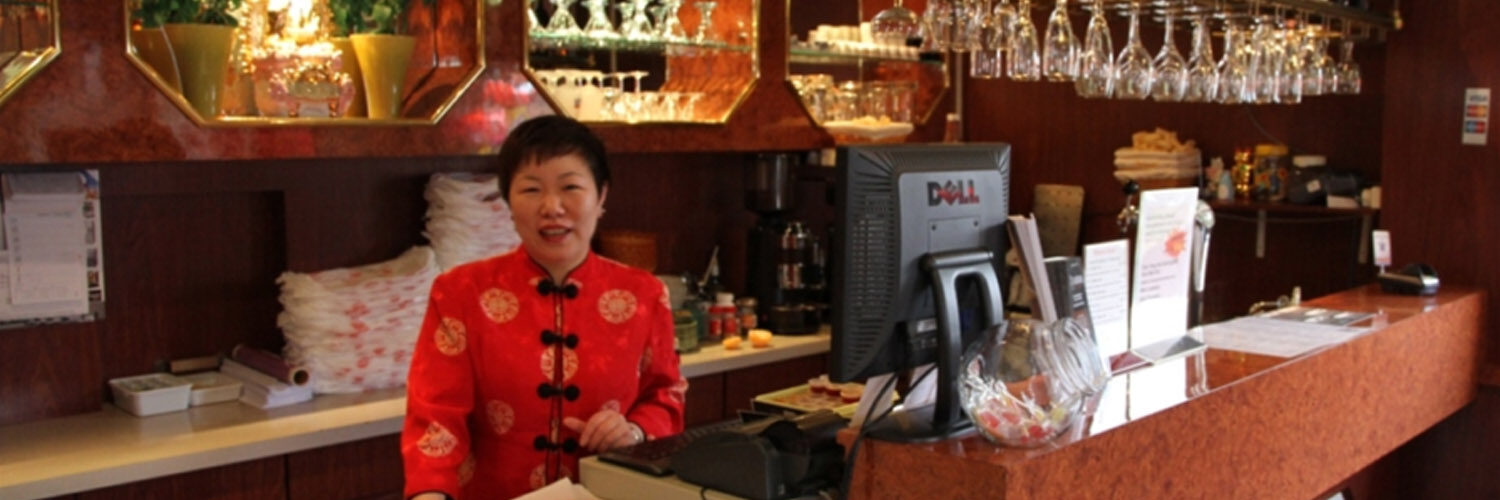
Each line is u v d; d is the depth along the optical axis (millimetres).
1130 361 2426
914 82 4418
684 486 1915
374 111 3145
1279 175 4148
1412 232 3857
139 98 2736
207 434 2875
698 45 3852
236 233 3369
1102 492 1892
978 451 1771
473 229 3479
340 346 3219
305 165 3404
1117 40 4445
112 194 3088
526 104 3418
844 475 1857
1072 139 4660
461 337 2145
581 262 2230
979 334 1973
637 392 2309
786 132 4051
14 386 2988
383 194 3572
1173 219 2592
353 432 2967
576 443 2191
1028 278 2045
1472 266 3750
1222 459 2256
